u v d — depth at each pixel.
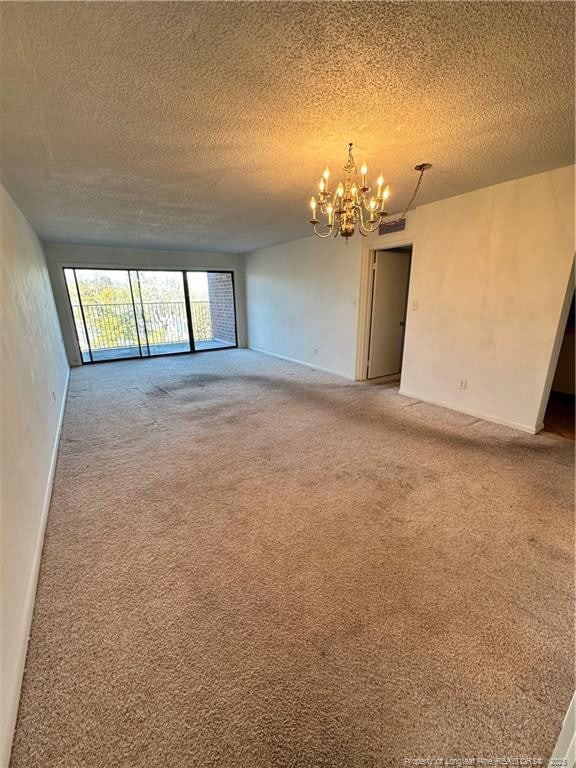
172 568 1.55
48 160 2.26
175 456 2.64
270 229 4.74
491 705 1.02
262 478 2.31
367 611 1.33
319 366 5.71
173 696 1.05
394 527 1.81
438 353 3.66
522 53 1.30
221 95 1.57
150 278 7.09
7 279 2.24
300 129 1.90
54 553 1.64
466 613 1.32
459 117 1.78
